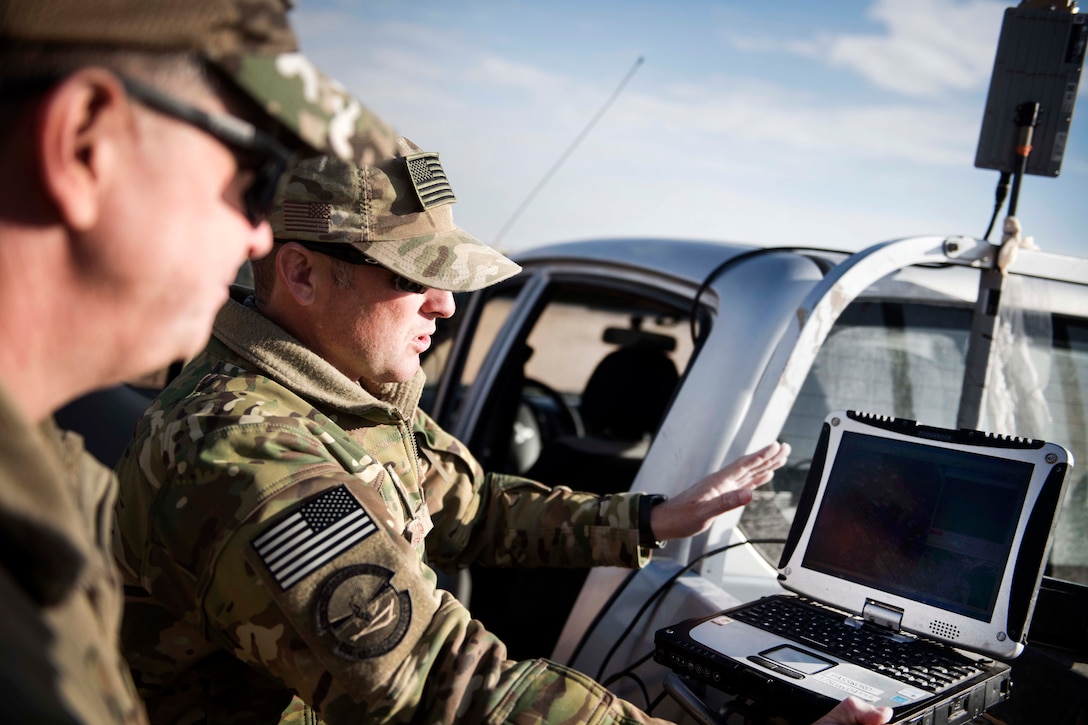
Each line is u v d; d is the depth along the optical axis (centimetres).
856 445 154
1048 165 181
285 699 129
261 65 68
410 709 104
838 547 150
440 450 172
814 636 137
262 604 104
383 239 135
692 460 180
